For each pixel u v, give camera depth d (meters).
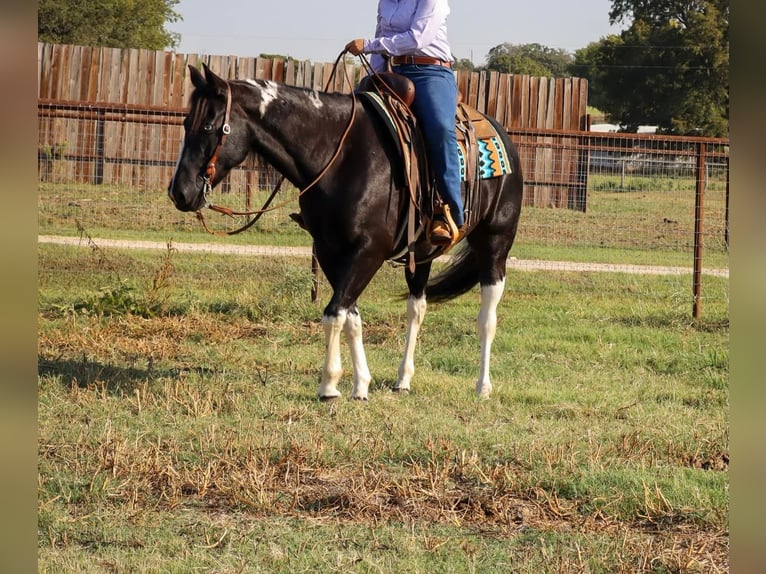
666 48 59.72
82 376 8.20
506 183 8.13
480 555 4.74
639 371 9.56
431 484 5.63
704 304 13.77
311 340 10.61
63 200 18.56
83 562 4.47
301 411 7.21
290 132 6.93
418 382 8.46
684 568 4.59
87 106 12.34
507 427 7.05
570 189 22.56
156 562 4.51
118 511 5.21
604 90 61.53
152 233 16.98
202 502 5.41
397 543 4.86
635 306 13.38
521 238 19.12
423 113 7.38
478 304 13.27
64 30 42.22
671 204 24.28
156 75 21.83
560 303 13.48
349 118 7.13
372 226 7.08
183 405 7.38
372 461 6.15
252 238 17.20
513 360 9.77
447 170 7.34
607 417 7.54
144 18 45.59
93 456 6.05
